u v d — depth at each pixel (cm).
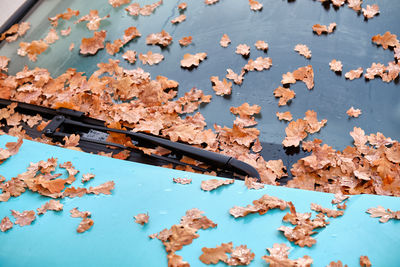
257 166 190
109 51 263
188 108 224
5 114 223
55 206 145
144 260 123
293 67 232
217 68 241
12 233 137
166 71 246
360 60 230
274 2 271
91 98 233
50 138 205
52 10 296
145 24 278
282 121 208
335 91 217
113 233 133
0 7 294
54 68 258
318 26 249
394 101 210
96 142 196
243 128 208
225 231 132
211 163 177
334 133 201
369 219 132
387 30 244
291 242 127
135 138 199
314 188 186
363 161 191
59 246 130
